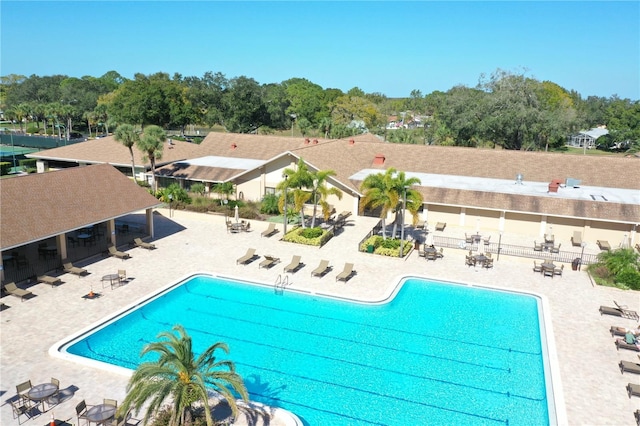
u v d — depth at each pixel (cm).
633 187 4419
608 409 1930
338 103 15162
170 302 2906
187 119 11450
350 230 4294
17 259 3195
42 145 9881
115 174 3900
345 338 2517
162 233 4166
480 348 2433
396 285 3122
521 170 4853
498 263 3562
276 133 13875
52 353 2214
